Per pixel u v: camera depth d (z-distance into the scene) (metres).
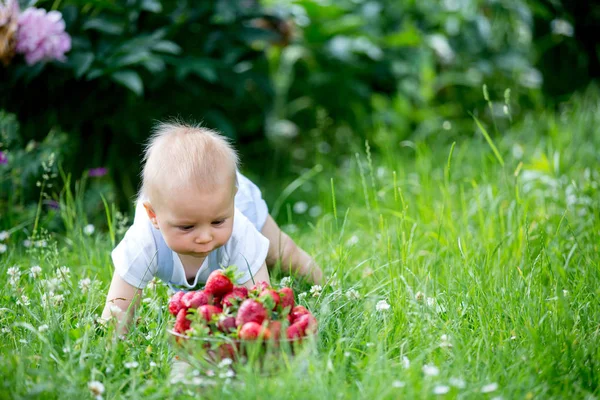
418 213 3.58
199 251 2.24
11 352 2.11
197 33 4.52
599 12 5.73
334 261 2.97
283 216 4.25
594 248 2.91
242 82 4.56
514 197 3.36
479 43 6.22
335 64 5.86
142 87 4.24
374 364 2.00
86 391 1.91
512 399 1.90
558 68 5.97
